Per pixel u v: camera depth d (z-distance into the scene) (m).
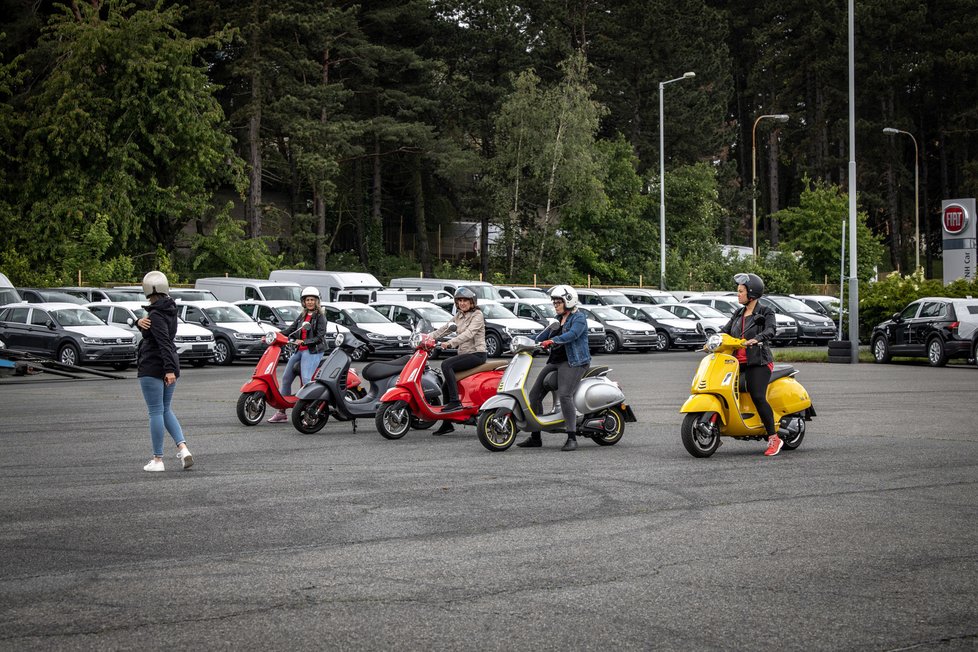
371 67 59.41
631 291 44.91
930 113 88.31
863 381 23.75
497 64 65.06
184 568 6.92
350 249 70.81
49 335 28.83
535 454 12.38
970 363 30.28
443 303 38.91
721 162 85.25
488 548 7.46
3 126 46.06
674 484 10.16
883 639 5.41
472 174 65.19
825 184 82.44
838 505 9.03
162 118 45.66
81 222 44.72
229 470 11.10
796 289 64.25
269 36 54.59
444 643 5.36
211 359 31.59
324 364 14.51
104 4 52.69
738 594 6.24
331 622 5.73
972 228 39.97
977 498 9.35
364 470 11.10
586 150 60.12
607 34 74.38
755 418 12.30
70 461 11.77
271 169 63.47
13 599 6.20
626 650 5.25
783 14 90.69
